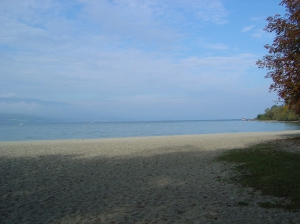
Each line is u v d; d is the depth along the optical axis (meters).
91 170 11.09
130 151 16.67
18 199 7.20
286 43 14.85
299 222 5.18
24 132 51.47
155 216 5.75
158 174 10.08
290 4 15.09
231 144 18.95
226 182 8.52
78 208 6.40
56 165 12.30
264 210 5.92
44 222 5.52
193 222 5.36
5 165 12.34
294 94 15.22
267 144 16.52
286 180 7.86
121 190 8.00
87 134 44.19
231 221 5.35
